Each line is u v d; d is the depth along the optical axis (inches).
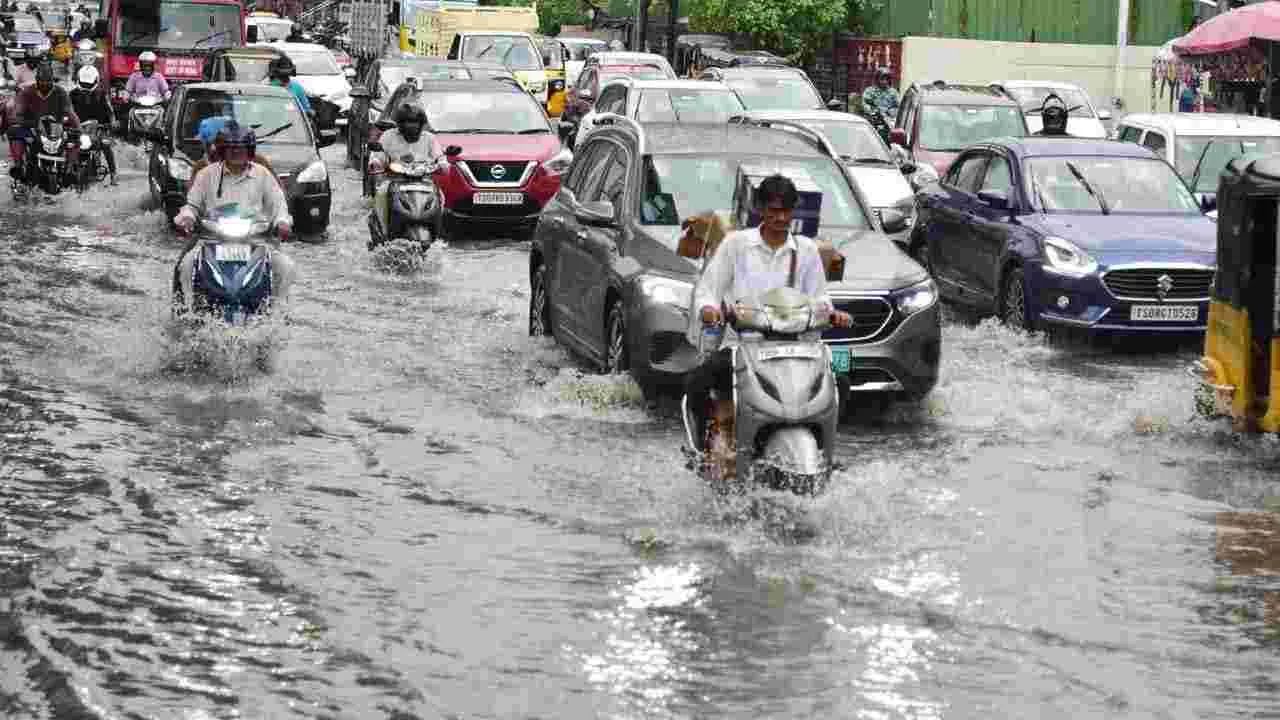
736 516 468.8
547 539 449.4
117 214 1189.1
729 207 644.7
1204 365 584.4
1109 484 521.0
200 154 1135.0
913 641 377.1
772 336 465.4
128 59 1902.1
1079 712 338.6
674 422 588.1
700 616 390.3
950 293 884.6
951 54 2187.5
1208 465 548.4
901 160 1183.6
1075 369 716.7
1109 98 2135.8
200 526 456.4
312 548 438.9
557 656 364.2
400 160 987.9
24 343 706.8
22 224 1119.6
